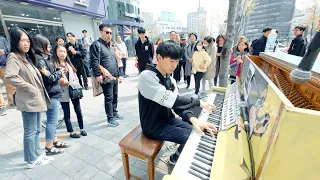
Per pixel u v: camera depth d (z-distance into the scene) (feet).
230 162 2.94
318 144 1.65
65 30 23.65
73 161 6.90
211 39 13.39
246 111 3.56
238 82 6.34
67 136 8.72
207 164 3.20
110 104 9.52
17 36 5.12
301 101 3.27
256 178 2.08
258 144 2.29
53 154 7.26
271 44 18.52
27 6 18.69
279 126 1.73
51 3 19.43
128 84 19.40
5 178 6.07
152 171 4.90
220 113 5.17
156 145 4.89
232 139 3.43
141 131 5.57
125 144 5.00
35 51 6.26
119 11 43.50
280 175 1.86
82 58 16.51
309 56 1.77
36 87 5.70
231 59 13.17
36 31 20.10
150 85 4.52
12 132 9.18
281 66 4.15
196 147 3.65
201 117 4.95
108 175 6.20
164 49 4.28
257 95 3.09
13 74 5.04
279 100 1.92
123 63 22.93
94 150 7.59
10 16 17.29
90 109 12.21
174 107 4.56
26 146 6.22
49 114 6.96
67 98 7.97
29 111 5.60
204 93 15.02
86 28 27.30
